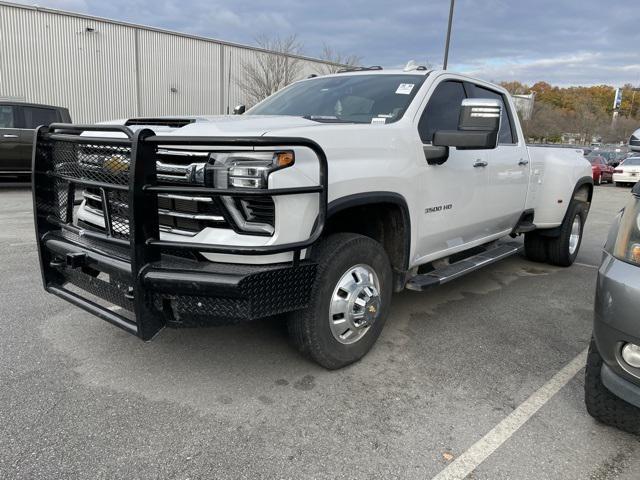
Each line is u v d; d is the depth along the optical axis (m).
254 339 3.84
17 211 9.09
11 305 4.33
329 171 2.94
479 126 3.35
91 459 2.45
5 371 3.25
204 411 2.89
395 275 3.79
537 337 4.15
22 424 2.70
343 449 2.60
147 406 2.92
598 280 2.56
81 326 3.94
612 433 2.82
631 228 2.46
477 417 2.93
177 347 3.67
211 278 2.59
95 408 2.88
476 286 5.58
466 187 4.30
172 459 2.47
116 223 2.96
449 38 18.05
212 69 27.86
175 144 2.59
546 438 2.75
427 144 3.84
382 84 4.16
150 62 25.38
